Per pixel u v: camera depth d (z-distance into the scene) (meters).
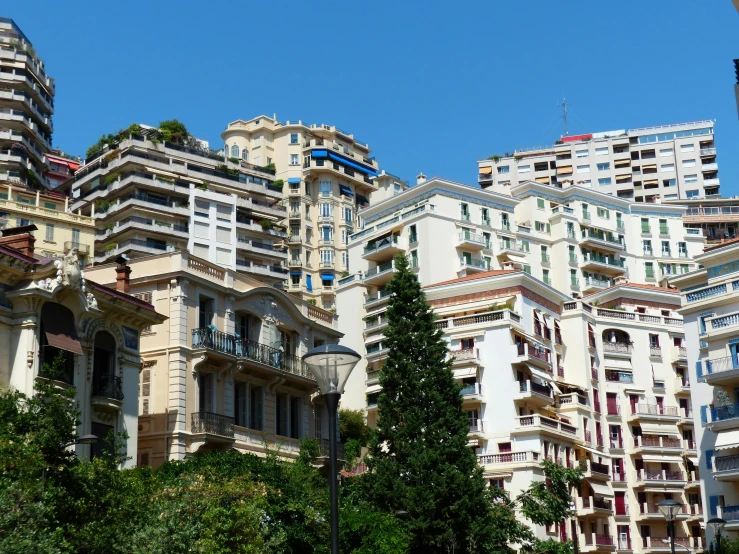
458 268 106.50
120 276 49.69
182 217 117.38
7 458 28.64
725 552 56.66
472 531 53.16
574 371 89.00
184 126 129.75
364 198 159.12
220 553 34.22
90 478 31.41
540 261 115.56
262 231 129.00
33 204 103.56
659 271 125.31
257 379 54.03
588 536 81.88
